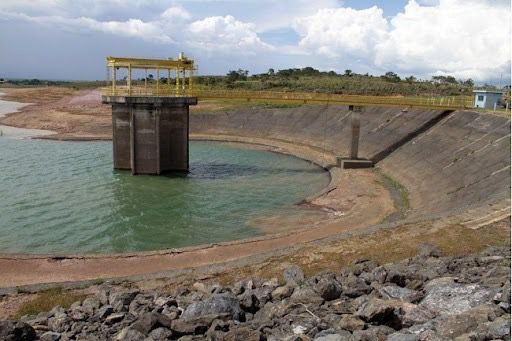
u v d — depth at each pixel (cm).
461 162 5438
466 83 16338
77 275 2972
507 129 5400
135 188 5641
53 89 19900
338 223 4138
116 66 6234
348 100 6956
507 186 4075
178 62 6431
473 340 1210
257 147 9144
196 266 3039
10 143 8900
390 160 6919
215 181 6166
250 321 1658
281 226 4262
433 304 1605
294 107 10694
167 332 1523
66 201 5012
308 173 6862
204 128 10638
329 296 1820
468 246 2747
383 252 2772
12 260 3155
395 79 16138
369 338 1309
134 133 6250
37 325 1877
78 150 8281
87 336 1677
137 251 3631
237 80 16462
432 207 4703
